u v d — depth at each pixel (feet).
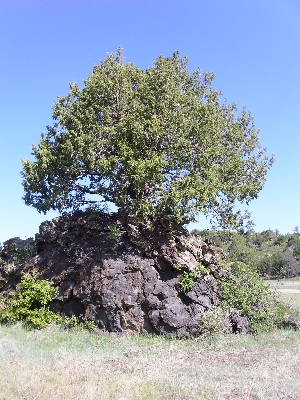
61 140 63.36
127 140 59.36
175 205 55.16
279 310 58.23
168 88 61.93
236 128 73.36
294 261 151.64
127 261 57.52
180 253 57.26
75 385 32.09
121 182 60.80
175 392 31.19
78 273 59.62
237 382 33.53
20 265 66.08
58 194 64.49
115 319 54.24
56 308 59.77
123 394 30.22
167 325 52.75
